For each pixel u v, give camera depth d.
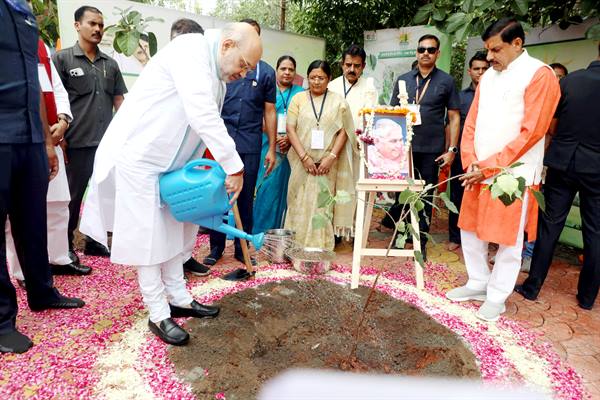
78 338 2.27
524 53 2.57
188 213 2.02
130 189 2.01
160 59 1.96
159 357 2.11
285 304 2.74
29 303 2.52
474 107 2.88
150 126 1.97
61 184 2.85
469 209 2.85
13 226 2.36
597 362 2.28
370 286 3.11
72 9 4.00
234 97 3.18
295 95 3.81
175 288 2.46
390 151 3.25
